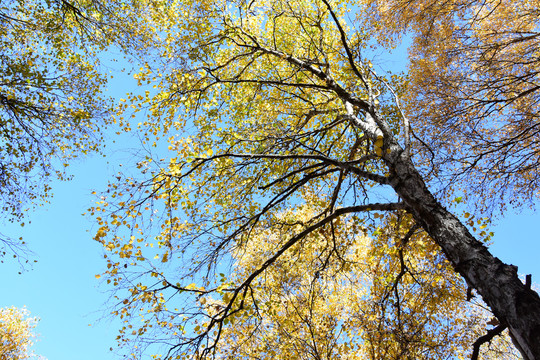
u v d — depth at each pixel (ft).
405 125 16.83
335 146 28.35
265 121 25.91
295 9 26.45
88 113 26.86
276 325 21.34
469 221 14.82
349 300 23.24
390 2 25.66
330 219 15.90
